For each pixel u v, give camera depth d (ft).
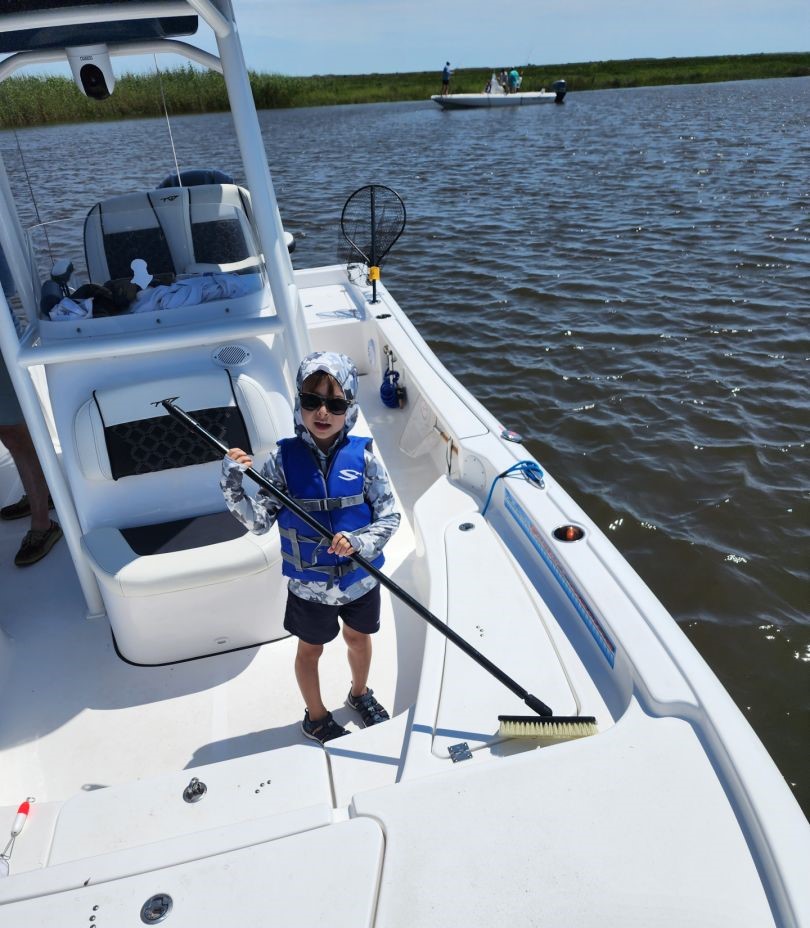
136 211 9.86
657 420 22.27
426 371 12.86
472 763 6.25
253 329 9.10
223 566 8.56
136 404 9.02
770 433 21.21
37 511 11.22
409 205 54.65
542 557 8.50
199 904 4.92
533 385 24.88
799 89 196.34
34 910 4.95
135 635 8.87
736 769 5.51
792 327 27.89
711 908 4.78
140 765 7.97
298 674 7.58
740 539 17.33
